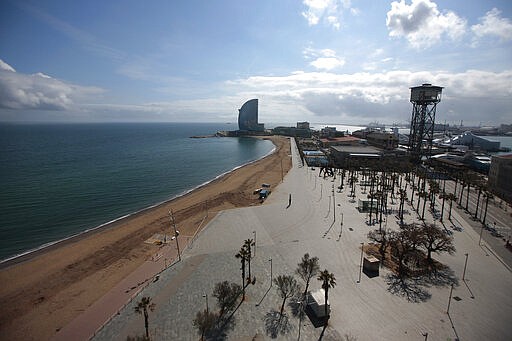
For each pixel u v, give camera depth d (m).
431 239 66.94
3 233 91.69
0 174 170.50
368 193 133.25
